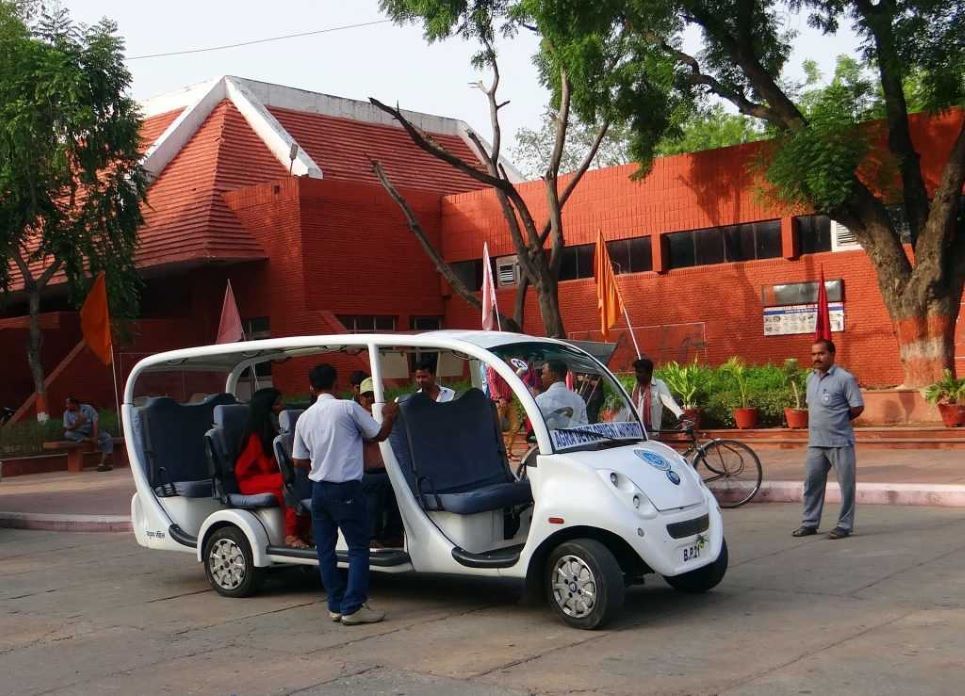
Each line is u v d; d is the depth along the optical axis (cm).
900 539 942
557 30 1866
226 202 2775
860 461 1512
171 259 2648
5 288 2652
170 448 960
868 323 2159
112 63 2403
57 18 2395
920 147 2042
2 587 980
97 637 746
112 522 1365
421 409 789
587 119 2141
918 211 1881
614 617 698
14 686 629
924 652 590
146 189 2605
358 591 733
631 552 732
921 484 1171
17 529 1456
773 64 2103
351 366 2367
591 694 550
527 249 2202
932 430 1639
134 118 2498
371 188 2739
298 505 827
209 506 944
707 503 749
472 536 756
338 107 3509
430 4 1978
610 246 2583
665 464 740
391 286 2772
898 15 1705
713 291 2383
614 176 2539
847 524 967
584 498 690
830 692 529
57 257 2466
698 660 601
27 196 2403
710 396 1898
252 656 668
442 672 607
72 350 2759
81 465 2256
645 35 2008
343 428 736
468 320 2859
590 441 746
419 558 761
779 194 1927
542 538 704
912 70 1812
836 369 973
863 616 680
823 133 1780
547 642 662
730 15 1962
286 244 2617
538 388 802
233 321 2359
